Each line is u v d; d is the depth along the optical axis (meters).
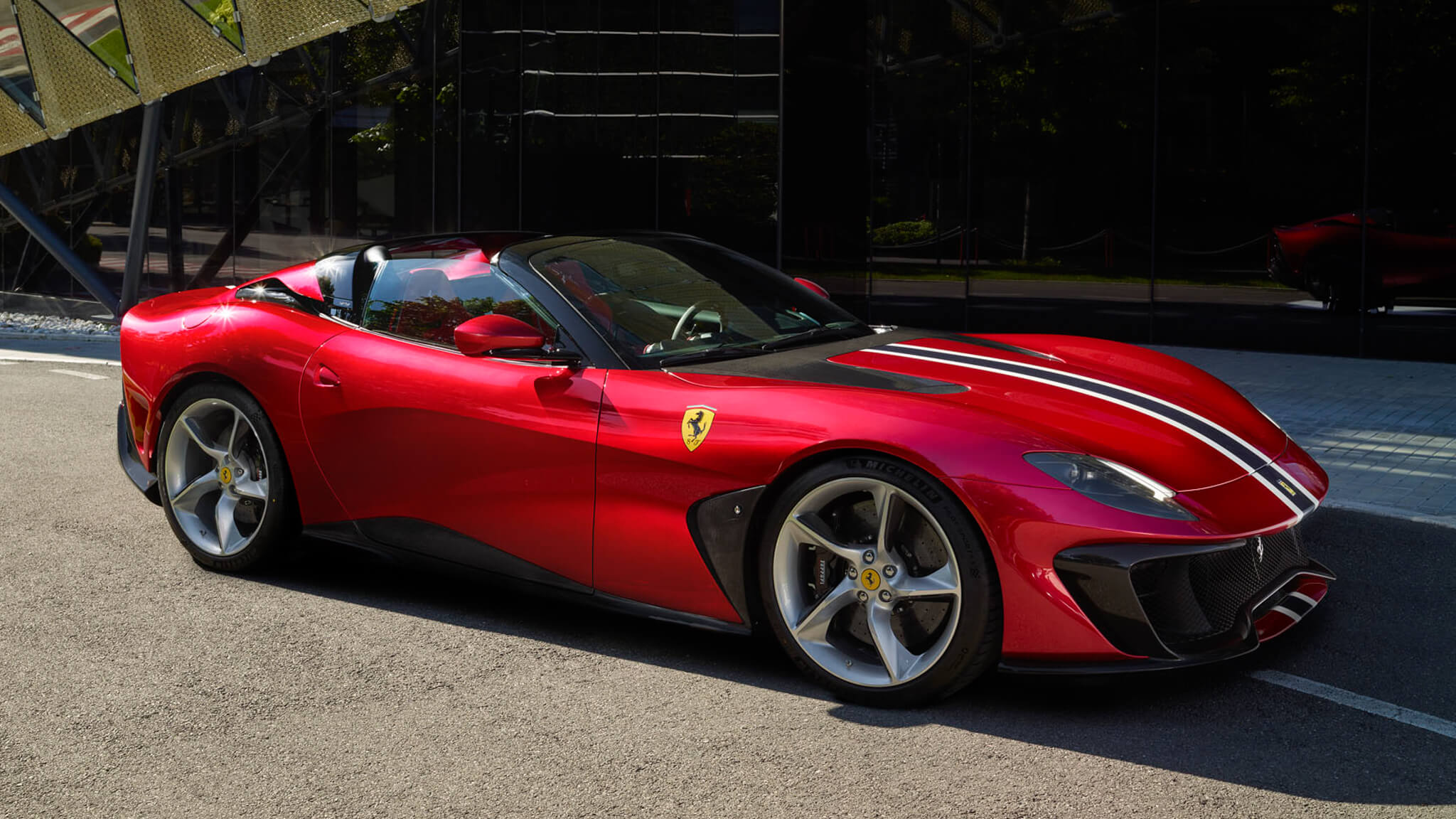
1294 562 3.62
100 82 13.07
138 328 4.80
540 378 3.80
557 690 3.44
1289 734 3.07
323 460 4.23
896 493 3.21
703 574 3.51
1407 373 9.77
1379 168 10.57
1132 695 3.33
